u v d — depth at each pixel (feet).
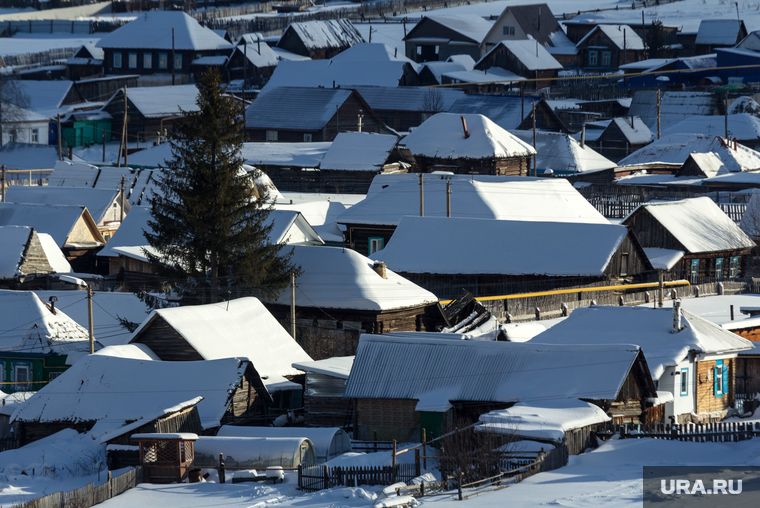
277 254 372.99
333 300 349.61
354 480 211.00
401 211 489.67
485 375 252.62
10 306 343.87
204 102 375.25
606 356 245.04
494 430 215.31
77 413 261.85
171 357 294.66
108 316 373.40
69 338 342.23
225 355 293.23
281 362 304.91
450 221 435.53
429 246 426.92
